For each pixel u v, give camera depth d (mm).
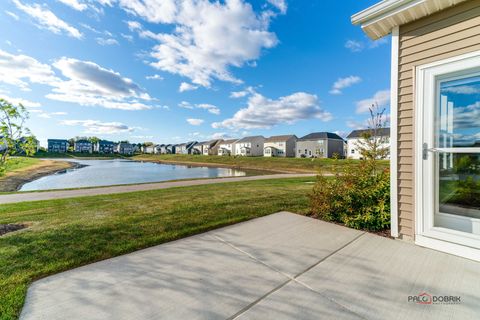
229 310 1697
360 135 5918
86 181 16672
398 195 3088
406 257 2564
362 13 3088
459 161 2730
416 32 2896
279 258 2596
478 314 1645
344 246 2904
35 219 4348
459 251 2574
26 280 2158
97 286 2047
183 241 3195
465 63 2504
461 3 2553
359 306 1741
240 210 4930
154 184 11172
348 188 3934
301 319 1594
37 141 4582
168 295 1898
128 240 3207
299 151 47406
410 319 1598
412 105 2934
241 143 61469
